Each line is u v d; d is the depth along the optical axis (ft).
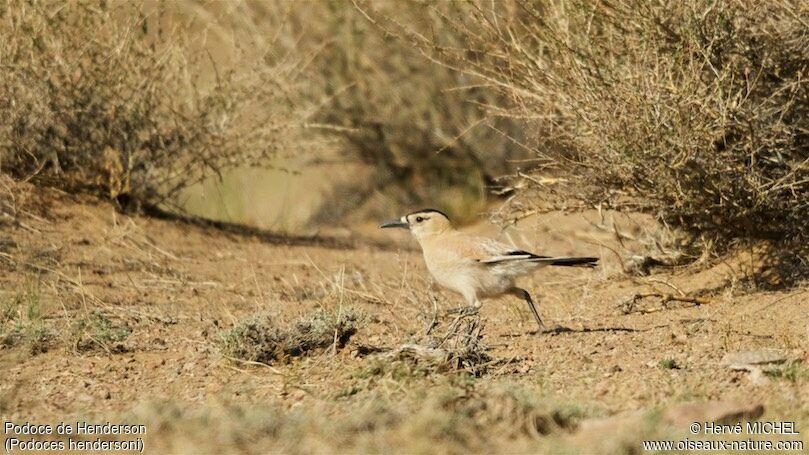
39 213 72.64
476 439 35.91
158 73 75.20
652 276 62.90
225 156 78.54
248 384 45.62
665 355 48.14
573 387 43.57
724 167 56.44
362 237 86.33
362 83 91.35
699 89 56.39
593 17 59.36
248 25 88.63
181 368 48.49
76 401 44.06
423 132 91.76
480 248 53.01
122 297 62.13
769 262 59.88
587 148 59.21
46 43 71.56
